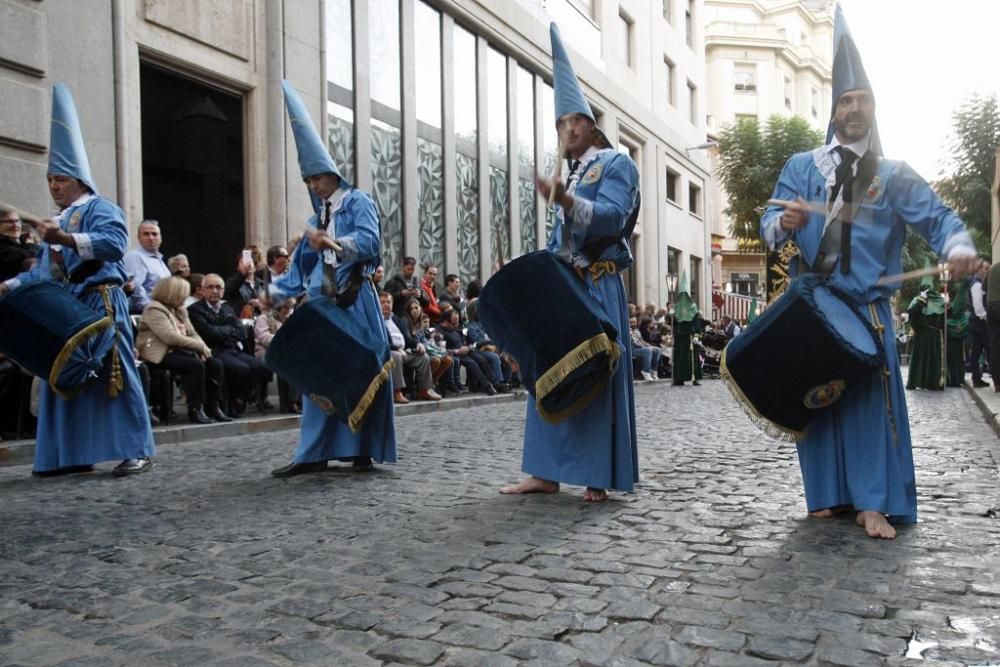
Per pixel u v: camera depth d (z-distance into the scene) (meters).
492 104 17.27
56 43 8.38
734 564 3.02
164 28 9.70
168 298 7.23
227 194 11.05
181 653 2.28
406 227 14.16
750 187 33.41
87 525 3.79
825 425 3.59
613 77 23.12
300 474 5.07
